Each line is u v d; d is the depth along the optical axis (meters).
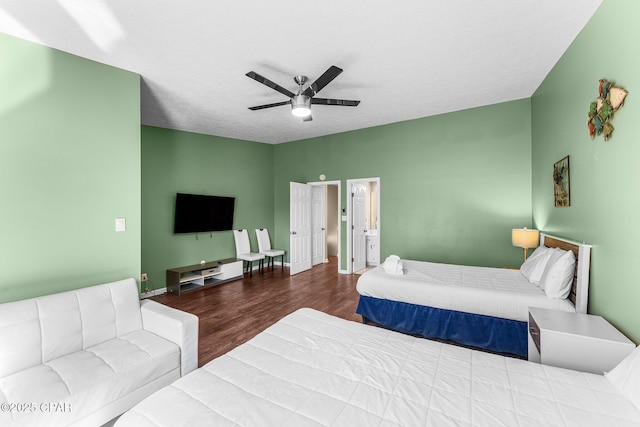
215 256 5.44
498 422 1.07
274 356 1.58
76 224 2.44
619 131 1.78
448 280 3.01
